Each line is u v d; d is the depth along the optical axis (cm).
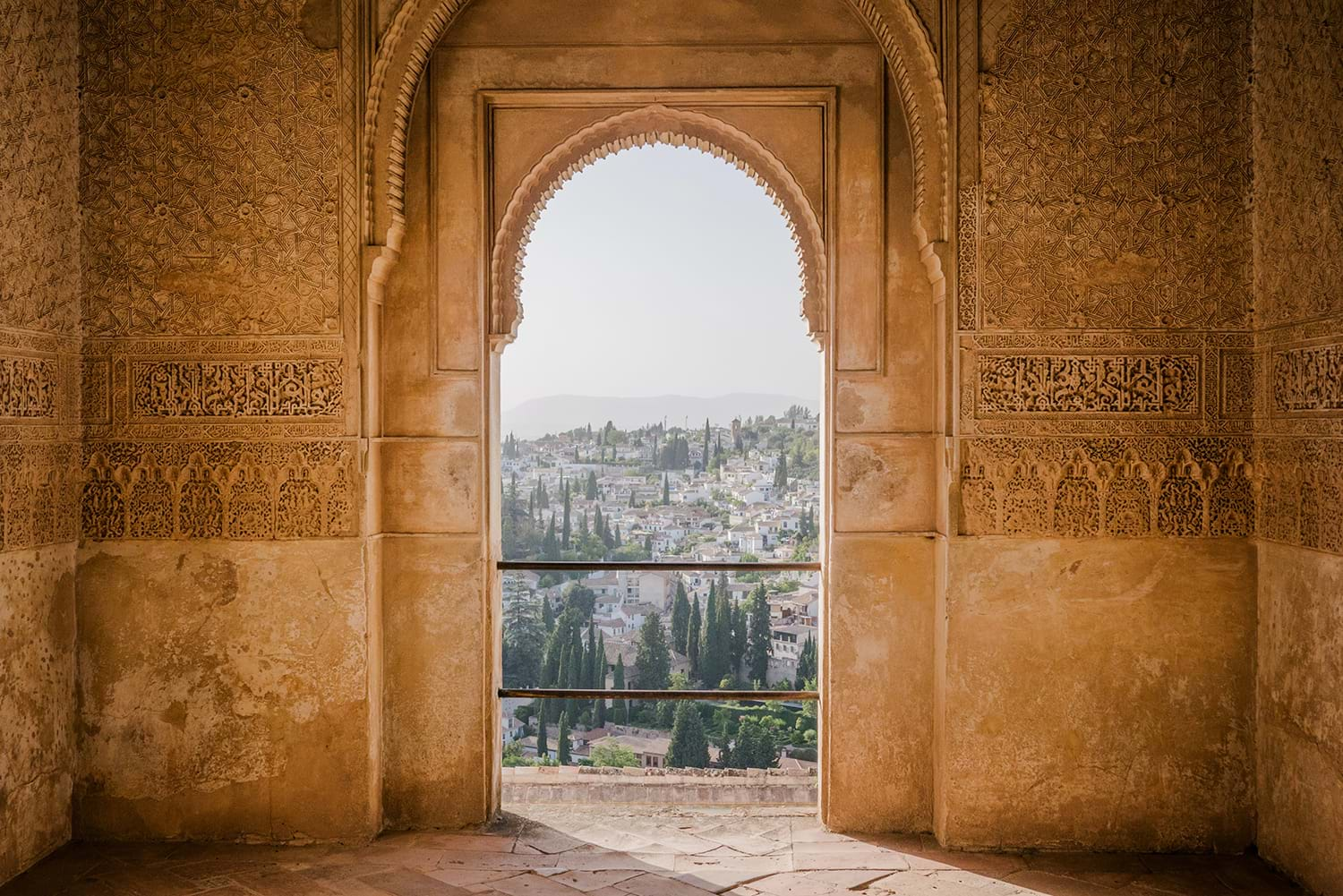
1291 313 381
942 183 418
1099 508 409
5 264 375
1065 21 411
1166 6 409
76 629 423
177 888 376
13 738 382
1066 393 410
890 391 438
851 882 382
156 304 423
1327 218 357
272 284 423
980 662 412
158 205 423
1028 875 386
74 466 421
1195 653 408
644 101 445
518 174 449
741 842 426
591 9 445
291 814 422
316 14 421
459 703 442
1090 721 410
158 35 421
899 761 438
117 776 422
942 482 422
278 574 422
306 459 422
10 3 379
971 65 412
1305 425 371
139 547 423
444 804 443
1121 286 409
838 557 438
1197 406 408
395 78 425
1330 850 355
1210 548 409
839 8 441
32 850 395
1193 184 409
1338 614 351
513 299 451
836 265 439
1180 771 408
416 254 443
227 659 422
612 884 380
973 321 412
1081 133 410
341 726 421
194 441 423
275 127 421
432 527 441
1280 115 387
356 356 421
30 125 391
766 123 446
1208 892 370
